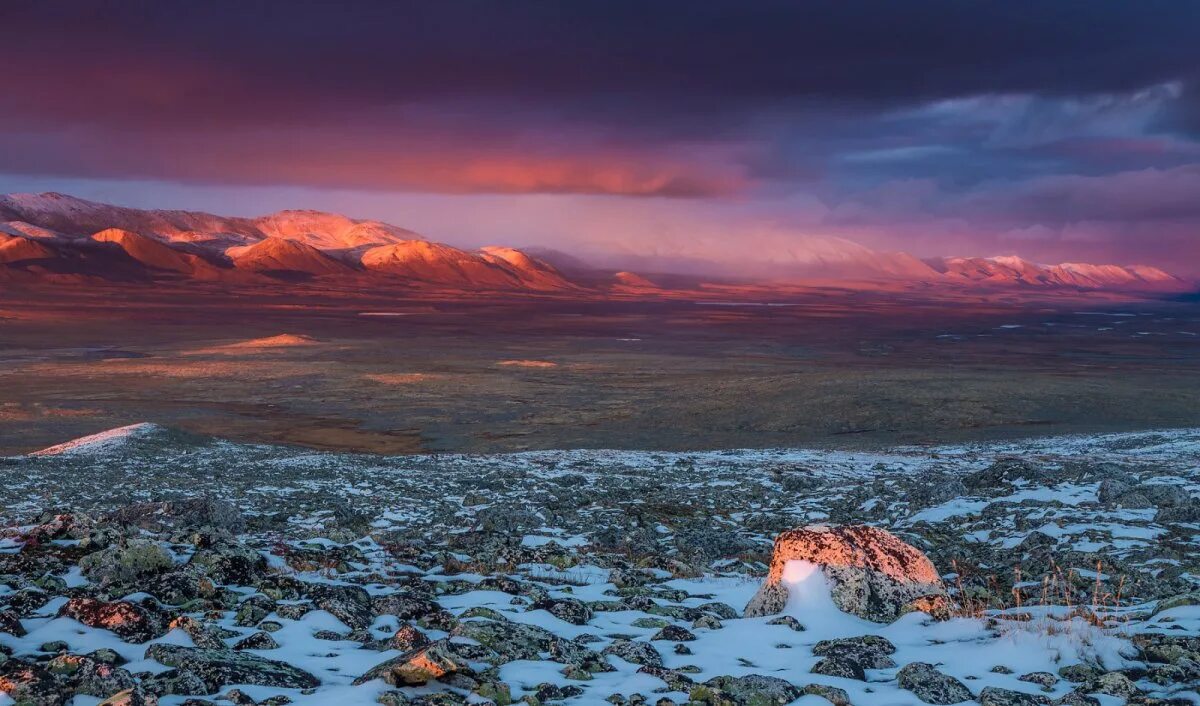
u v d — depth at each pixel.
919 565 10.34
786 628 9.27
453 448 87.19
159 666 7.16
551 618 9.97
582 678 7.48
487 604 10.81
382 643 8.42
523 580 13.39
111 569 10.56
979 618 9.20
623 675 7.66
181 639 7.98
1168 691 6.88
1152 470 29.23
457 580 13.02
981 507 23.11
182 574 10.38
